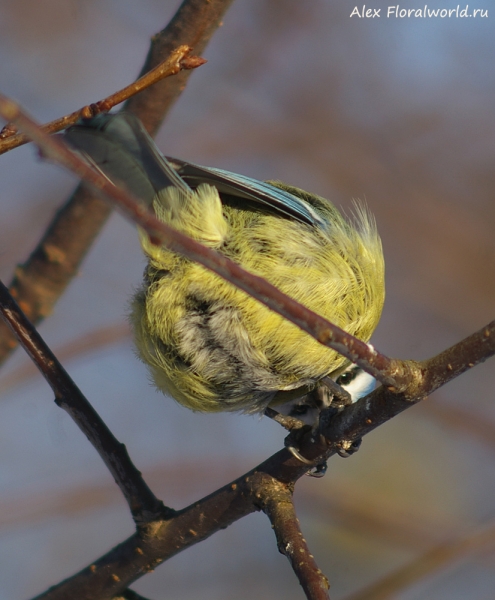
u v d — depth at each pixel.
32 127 3.15
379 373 5.07
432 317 11.88
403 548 10.12
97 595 6.39
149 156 5.83
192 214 6.08
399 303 11.91
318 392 7.71
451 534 9.54
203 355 6.56
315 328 4.52
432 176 12.39
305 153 12.16
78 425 6.36
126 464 6.33
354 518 10.30
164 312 6.37
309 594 4.95
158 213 6.04
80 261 8.02
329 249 6.65
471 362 5.13
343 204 12.11
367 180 12.29
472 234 12.16
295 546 5.32
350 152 12.30
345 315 6.68
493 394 11.05
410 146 12.57
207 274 6.07
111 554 6.41
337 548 10.16
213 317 6.31
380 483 10.59
